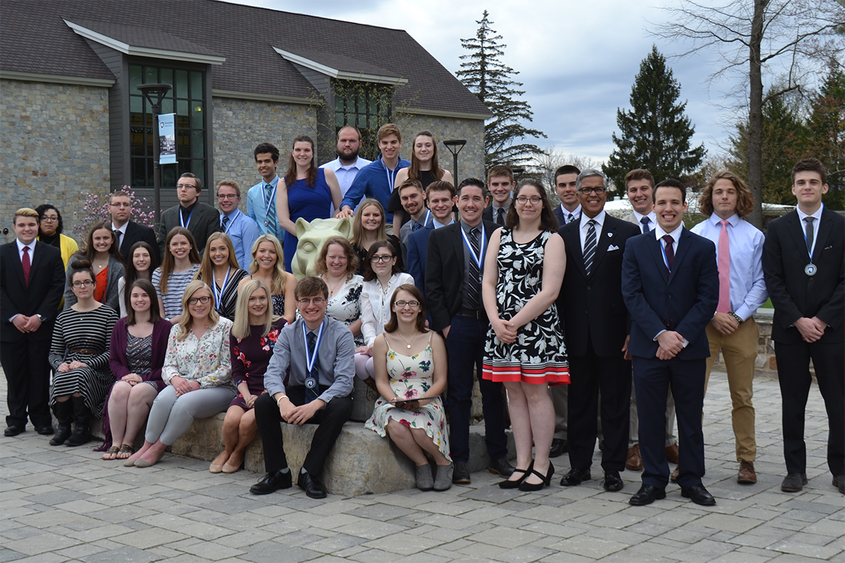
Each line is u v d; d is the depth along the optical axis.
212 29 28.05
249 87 25.66
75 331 6.77
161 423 5.80
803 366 4.97
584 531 4.09
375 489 4.93
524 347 4.96
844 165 25.03
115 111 22.50
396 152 6.99
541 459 5.03
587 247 5.04
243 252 7.37
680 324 4.67
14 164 21.05
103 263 7.18
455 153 21.31
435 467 5.23
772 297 5.01
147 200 22.92
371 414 5.50
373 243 5.77
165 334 6.34
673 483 5.15
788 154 31.62
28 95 21.23
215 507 4.63
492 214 6.73
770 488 4.98
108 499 4.82
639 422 4.80
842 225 4.89
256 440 5.55
